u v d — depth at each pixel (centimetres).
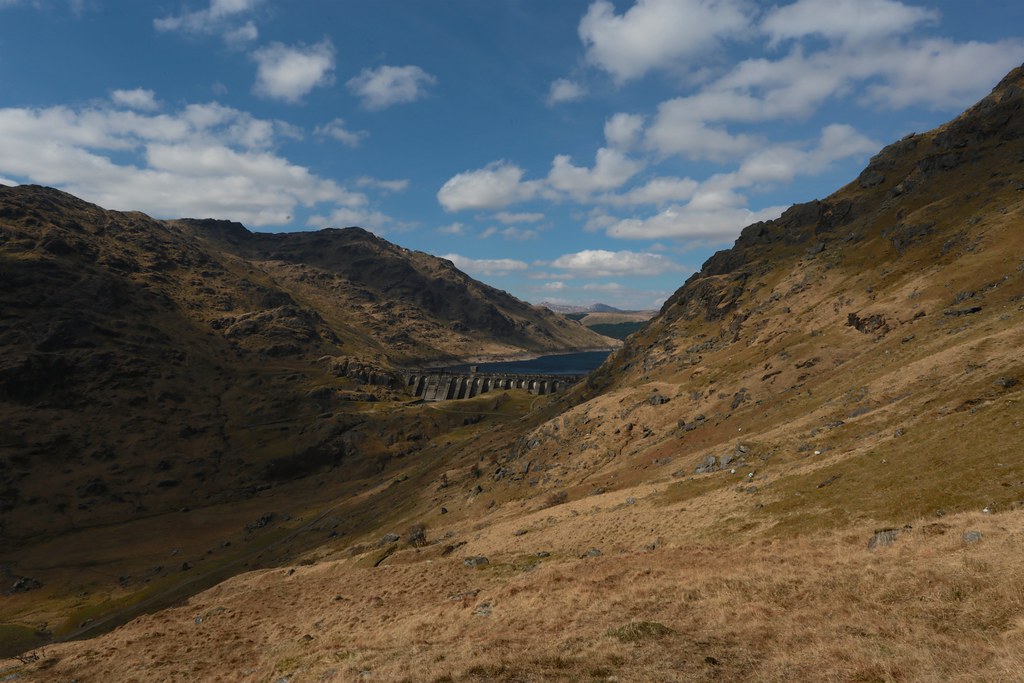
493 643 2588
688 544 4825
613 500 8012
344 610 4891
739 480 6756
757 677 1752
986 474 3828
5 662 5525
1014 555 2136
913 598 2088
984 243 12450
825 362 11900
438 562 6103
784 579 2691
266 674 3312
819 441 7000
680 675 1872
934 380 7106
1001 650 1509
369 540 13850
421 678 2298
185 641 5097
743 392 12650
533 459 15000
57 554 19288
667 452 11369
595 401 16962
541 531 7506
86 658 5062
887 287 14038
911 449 5016
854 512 4244
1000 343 6806
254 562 15712
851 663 1695
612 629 2422
